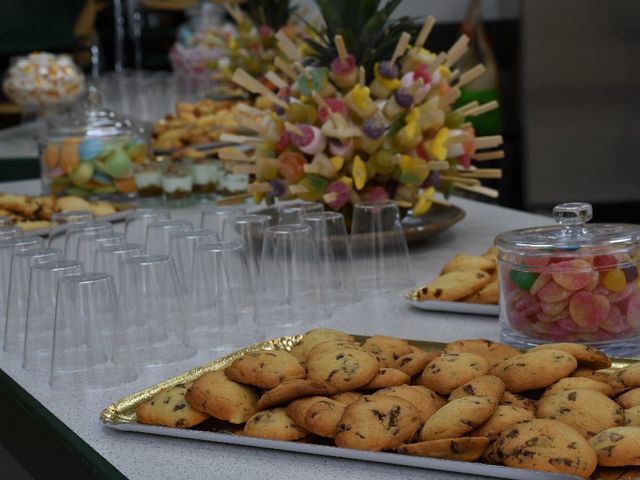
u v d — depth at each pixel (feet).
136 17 18.78
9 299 4.99
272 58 13.06
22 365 4.69
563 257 4.10
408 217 7.03
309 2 14.98
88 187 8.61
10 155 12.02
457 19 14.44
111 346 4.32
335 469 3.28
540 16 13.96
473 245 6.64
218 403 3.54
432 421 3.27
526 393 3.61
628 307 4.14
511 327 4.31
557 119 14.29
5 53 20.02
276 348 4.35
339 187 6.23
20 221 7.58
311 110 6.27
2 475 5.75
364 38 6.33
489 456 3.16
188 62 16.69
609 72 14.05
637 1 13.70
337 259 5.42
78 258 5.43
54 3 20.75
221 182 8.73
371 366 3.63
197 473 3.33
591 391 3.33
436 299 5.08
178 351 4.56
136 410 3.74
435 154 6.29
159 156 10.64
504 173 14.60
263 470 3.31
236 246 4.70
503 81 14.46
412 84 6.14
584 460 2.98
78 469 3.61
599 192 14.47
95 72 15.60
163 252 5.56
